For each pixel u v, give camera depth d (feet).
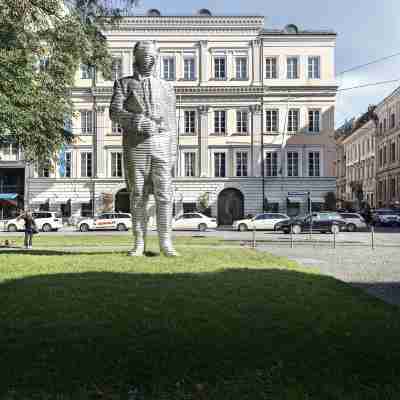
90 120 162.30
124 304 20.33
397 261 45.83
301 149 161.27
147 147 38.17
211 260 36.76
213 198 159.43
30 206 159.94
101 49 66.74
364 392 11.68
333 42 161.07
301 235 103.91
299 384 12.07
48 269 30.73
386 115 212.02
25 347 14.69
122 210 162.30
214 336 15.84
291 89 160.25
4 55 53.36
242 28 160.66
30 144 64.23
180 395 11.53
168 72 161.89
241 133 160.66
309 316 18.72
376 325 17.65
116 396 11.55
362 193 234.58
